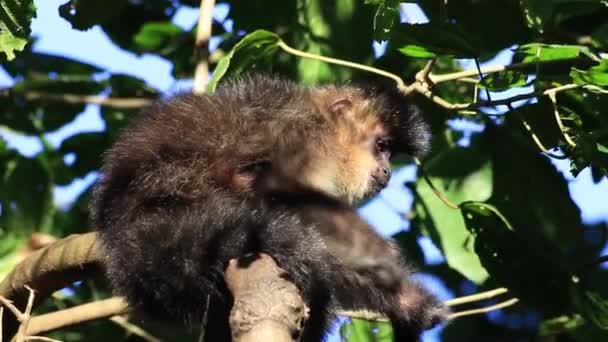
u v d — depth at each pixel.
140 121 12.44
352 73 14.53
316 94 13.95
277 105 12.65
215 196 11.62
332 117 13.80
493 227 13.10
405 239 14.59
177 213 11.15
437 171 14.16
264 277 9.16
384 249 11.78
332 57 14.45
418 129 14.12
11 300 12.40
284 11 14.79
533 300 13.17
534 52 11.95
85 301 15.35
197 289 10.62
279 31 14.79
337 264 11.50
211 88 12.91
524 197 13.98
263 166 12.23
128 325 14.55
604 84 11.73
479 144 14.19
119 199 11.76
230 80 13.35
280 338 8.12
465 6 14.22
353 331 13.67
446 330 14.52
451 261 13.72
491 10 14.13
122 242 11.17
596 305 13.12
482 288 14.22
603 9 13.83
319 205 11.91
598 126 12.65
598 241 14.41
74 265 12.01
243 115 12.37
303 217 11.66
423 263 14.58
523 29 14.11
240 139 12.19
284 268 10.37
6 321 12.57
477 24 14.16
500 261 13.12
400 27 12.03
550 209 13.94
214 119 12.30
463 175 14.11
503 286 13.15
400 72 14.62
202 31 14.08
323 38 14.48
